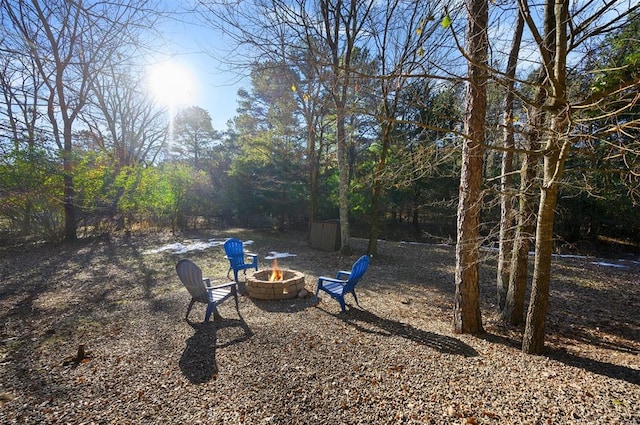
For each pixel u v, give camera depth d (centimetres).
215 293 428
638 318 455
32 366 279
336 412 217
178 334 352
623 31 290
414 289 586
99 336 346
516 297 408
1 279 600
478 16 303
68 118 873
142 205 1183
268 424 204
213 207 1462
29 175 683
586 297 561
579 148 267
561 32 248
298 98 1094
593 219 1134
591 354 328
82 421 206
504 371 279
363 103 595
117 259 784
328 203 1439
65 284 568
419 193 1393
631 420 208
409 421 209
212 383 252
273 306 460
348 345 329
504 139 391
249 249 969
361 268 456
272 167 1378
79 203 961
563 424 205
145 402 227
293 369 275
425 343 340
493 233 368
